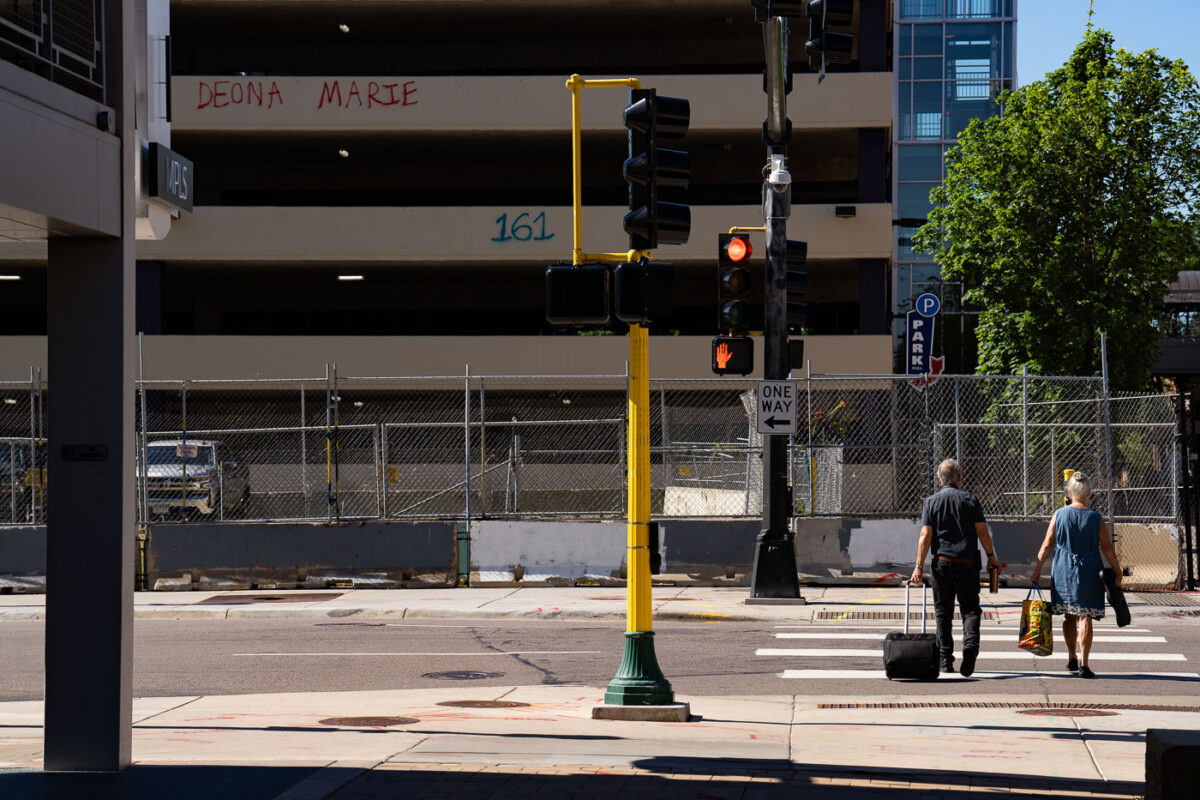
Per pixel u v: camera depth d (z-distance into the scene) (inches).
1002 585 789.9
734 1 1534.2
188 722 388.8
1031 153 1250.0
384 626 652.1
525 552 804.0
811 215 1443.2
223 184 1668.3
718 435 1314.0
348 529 801.6
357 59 1683.1
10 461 903.7
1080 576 480.1
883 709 417.7
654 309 378.3
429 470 1414.9
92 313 302.7
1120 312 1229.7
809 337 1407.5
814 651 561.0
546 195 1676.9
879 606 694.5
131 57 311.6
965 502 485.7
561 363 1437.0
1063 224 1257.4
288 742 346.6
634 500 396.2
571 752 330.0
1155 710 413.1
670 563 796.6
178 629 643.5
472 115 1473.9
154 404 1445.6
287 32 1625.2
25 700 453.1
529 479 1411.2
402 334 1689.2
